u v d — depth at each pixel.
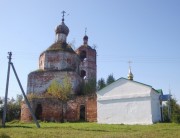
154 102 32.59
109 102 33.22
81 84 45.75
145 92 31.50
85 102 37.97
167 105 35.94
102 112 33.25
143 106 31.12
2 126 26.09
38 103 40.41
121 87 33.12
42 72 43.84
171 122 30.16
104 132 20.09
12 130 21.02
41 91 43.00
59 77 42.91
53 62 44.97
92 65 51.78
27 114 39.47
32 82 43.88
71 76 42.75
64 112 38.91
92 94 38.62
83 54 53.28
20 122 38.19
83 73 51.69
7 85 27.22
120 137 16.30
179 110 29.36
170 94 35.94
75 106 38.56
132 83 32.56
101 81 50.47
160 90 36.78
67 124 30.34
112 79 50.62
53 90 40.28
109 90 33.69
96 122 34.94
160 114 34.53
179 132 18.98
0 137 16.16
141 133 18.69
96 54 53.62
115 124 30.31
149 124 29.23
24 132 19.28
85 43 54.06
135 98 31.81
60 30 48.91
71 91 41.72
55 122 37.00
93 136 16.94
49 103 39.81
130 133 18.97
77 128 23.84
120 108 32.38
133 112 31.50
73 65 46.19
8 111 51.78
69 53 45.94
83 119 38.06
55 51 45.38
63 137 16.59
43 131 20.22
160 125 26.36
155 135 17.22
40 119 39.81
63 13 50.53
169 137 16.22
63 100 39.41
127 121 31.50
